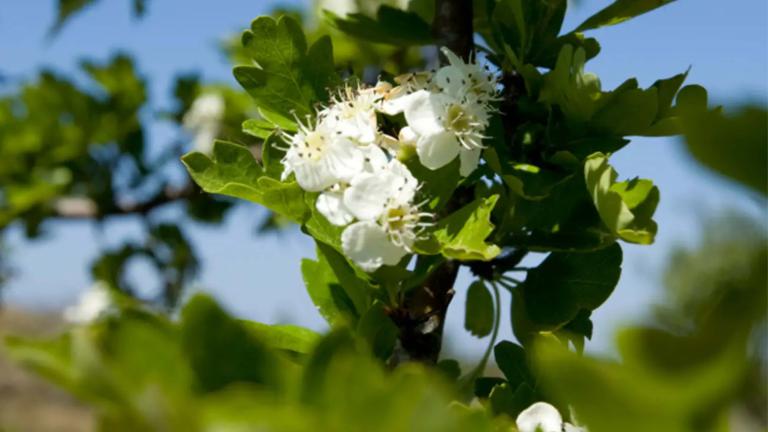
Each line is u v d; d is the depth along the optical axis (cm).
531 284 45
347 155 43
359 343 42
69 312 92
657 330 30
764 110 26
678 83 45
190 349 36
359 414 34
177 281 87
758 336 27
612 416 31
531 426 41
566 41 47
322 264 45
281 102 45
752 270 27
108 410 35
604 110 45
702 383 29
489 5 48
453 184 44
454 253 42
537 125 46
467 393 45
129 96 91
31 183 88
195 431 34
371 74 55
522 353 44
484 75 45
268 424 33
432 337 44
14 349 35
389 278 43
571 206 44
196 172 44
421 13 53
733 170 26
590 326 45
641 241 42
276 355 36
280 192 43
